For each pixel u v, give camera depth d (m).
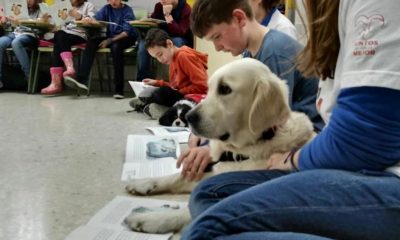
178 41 4.45
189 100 3.14
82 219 1.39
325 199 0.74
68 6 5.06
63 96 4.73
